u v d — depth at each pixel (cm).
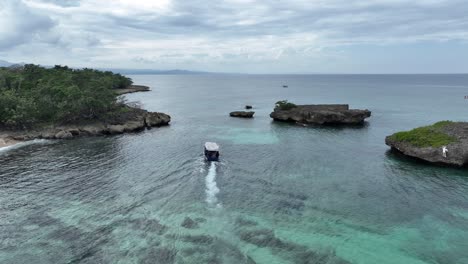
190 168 5447
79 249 3144
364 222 3681
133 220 3688
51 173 5181
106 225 3569
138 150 6612
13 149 6669
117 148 6769
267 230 3500
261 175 5128
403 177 5034
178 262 2959
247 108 13588
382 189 4581
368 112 9825
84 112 8581
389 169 5406
